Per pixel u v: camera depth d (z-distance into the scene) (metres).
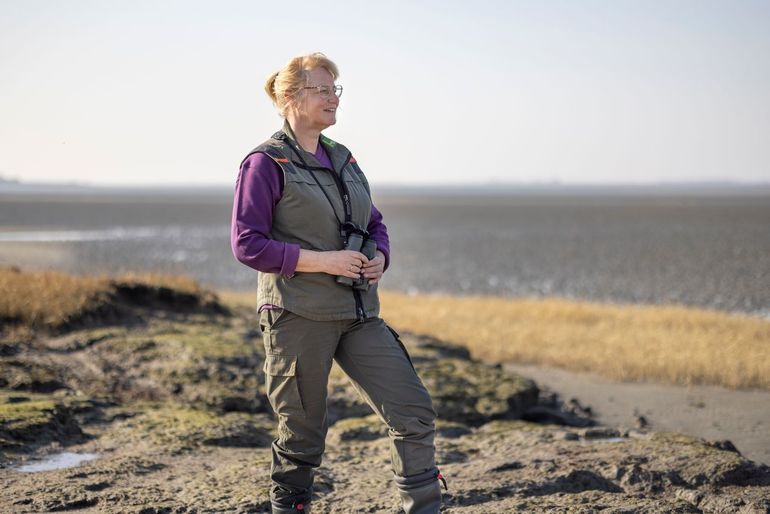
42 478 4.39
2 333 8.23
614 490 4.41
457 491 4.21
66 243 47.81
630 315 16.66
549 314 16.83
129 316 9.52
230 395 7.02
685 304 23.22
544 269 34.25
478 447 5.54
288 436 3.29
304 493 3.38
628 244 49.72
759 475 4.53
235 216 3.12
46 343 8.23
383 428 5.93
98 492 4.16
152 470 4.68
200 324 9.78
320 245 3.19
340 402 7.15
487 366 9.28
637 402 9.31
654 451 4.93
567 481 4.41
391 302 18.95
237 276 30.98
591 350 12.11
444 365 8.84
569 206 139.12
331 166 3.34
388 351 3.21
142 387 7.28
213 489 4.23
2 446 4.85
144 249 43.72
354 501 4.11
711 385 10.34
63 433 5.32
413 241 53.03
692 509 4.05
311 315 3.10
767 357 11.20
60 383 6.91
